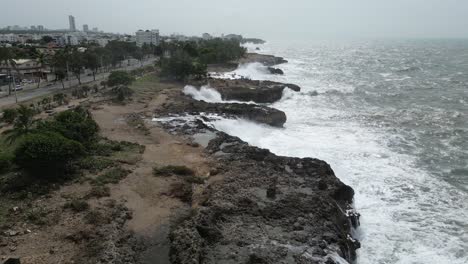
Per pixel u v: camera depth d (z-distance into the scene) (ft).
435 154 173.06
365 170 153.07
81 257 85.97
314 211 108.78
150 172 133.49
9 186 116.37
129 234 96.78
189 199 115.75
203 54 497.46
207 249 92.17
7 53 287.89
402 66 562.66
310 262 88.07
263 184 124.88
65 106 230.27
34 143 122.42
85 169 132.87
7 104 238.89
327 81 415.23
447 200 130.11
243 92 292.61
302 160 143.54
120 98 252.21
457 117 237.25
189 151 157.69
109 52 444.14
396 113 251.60
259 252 90.63
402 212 122.21
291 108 272.51
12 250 88.17
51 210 105.70
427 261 98.78
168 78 350.84
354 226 114.01
